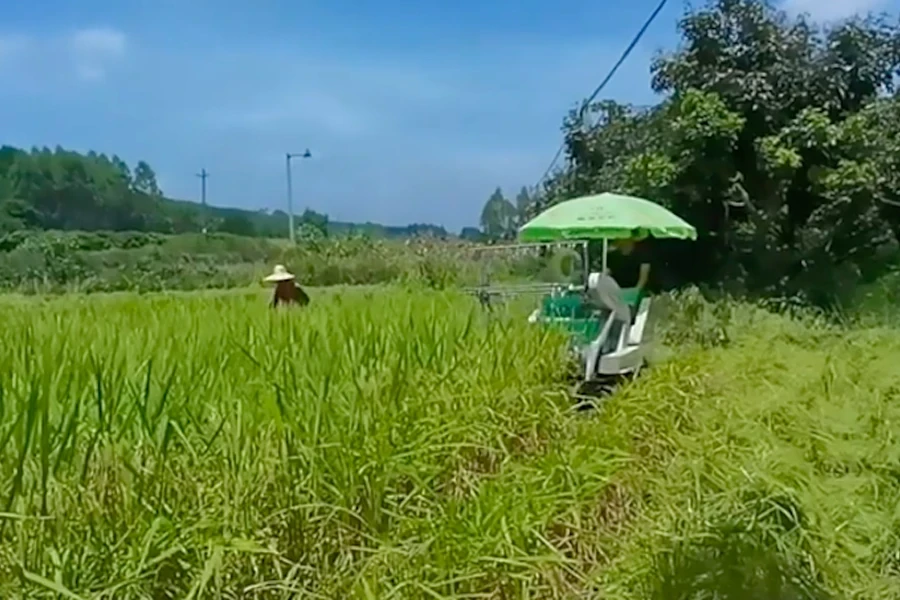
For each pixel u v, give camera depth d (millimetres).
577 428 4355
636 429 4473
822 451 4277
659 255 12391
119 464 2455
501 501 3051
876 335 8742
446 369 4047
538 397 4352
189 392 2924
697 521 3277
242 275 20188
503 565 2756
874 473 4059
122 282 18828
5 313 5574
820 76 12359
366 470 2889
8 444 2336
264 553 2438
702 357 7133
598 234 8250
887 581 3104
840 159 11773
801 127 11766
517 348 4762
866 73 12594
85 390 2680
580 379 5719
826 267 11844
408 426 3258
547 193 15328
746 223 12039
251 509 2584
